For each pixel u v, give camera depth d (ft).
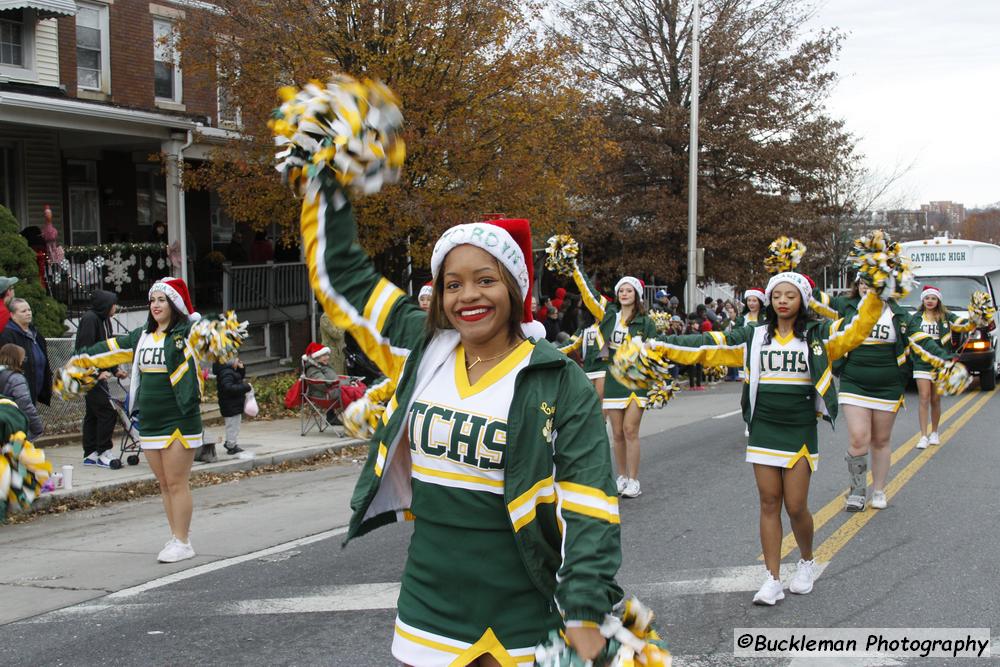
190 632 18.90
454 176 55.11
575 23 95.30
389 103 10.14
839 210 98.02
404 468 10.26
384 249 57.93
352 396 44.32
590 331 31.48
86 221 66.13
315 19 52.47
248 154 57.47
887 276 19.21
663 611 19.70
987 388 63.36
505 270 9.69
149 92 68.03
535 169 56.54
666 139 92.58
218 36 55.88
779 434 20.06
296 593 21.40
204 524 28.73
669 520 27.63
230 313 23.53
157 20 68.64
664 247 92.89
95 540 27.02
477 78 54.70
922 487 31.86
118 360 23.91
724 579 21.85
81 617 19.98
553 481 9.25
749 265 94.27
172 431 23.73
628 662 8.34
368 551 25.11
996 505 29.07
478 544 9.35
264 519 29.32
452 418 9.43
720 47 91.76
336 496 32.99
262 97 53.16
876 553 23.86
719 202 90.94
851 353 28.35
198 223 73.46
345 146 9.82
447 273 9.75
